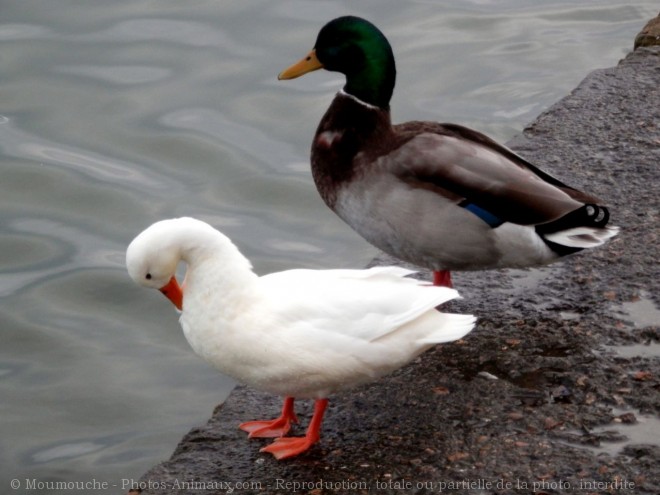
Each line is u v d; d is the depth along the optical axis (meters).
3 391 9.48
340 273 6.70
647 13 15.78
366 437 6.76
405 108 13.72
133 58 14.64
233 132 13.28
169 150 13.02
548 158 10.48
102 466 8.45
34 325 10.42
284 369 6.35
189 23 15.50
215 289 6.37
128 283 10.98
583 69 14.41
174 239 6.38
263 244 11.45
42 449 8.72
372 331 6.36
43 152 12.97
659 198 9.64
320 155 8.35
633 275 8.49
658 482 6.21
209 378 9.52
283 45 14.84
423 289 6.57
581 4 16.14
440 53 14.86
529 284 8.52
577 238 7.90
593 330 7.78
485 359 7.48
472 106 13.73
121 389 9.41
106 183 12.45
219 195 12.33
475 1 16.25
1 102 13.80
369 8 15.94
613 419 6.79
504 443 6.61
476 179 7.79
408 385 7.24
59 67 14.44
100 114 13.62
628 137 10.88
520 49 14.95
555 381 7.20
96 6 16.03
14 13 15.74
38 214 12.11
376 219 8.12
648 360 7.39
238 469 6.59
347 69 8.46
